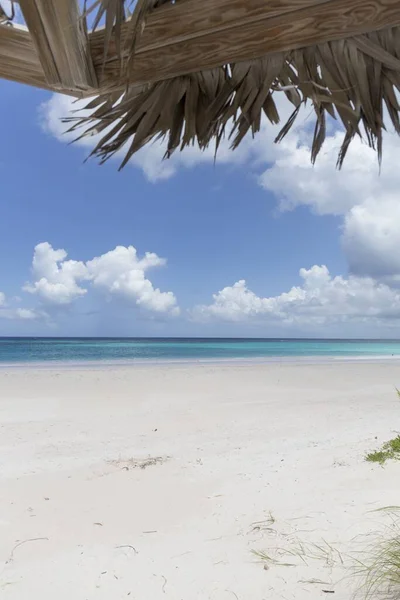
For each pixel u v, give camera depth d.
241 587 3.27
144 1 1.59
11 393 14.93
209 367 26.34
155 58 1.88
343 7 1.61
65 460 7.19
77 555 3.96
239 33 1.75
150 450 7.74
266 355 42.94
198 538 4.16
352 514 4.29
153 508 5.00
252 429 9.27
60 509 5.07
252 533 4.14
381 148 1.80
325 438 8.04
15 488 5.80
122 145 2.07
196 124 2.02
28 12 1.70
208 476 6.02
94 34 1.88
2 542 4.26
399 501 4.46
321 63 1.78
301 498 4.87
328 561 3.48
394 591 2.99
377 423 9.34
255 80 1.87
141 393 15.02
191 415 11.08
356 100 1.78
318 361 33.34
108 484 5.89
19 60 1.92
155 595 3.28
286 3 1.62
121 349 55.12
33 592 3.39
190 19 1.75
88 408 12.22
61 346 63.09
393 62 1.66
